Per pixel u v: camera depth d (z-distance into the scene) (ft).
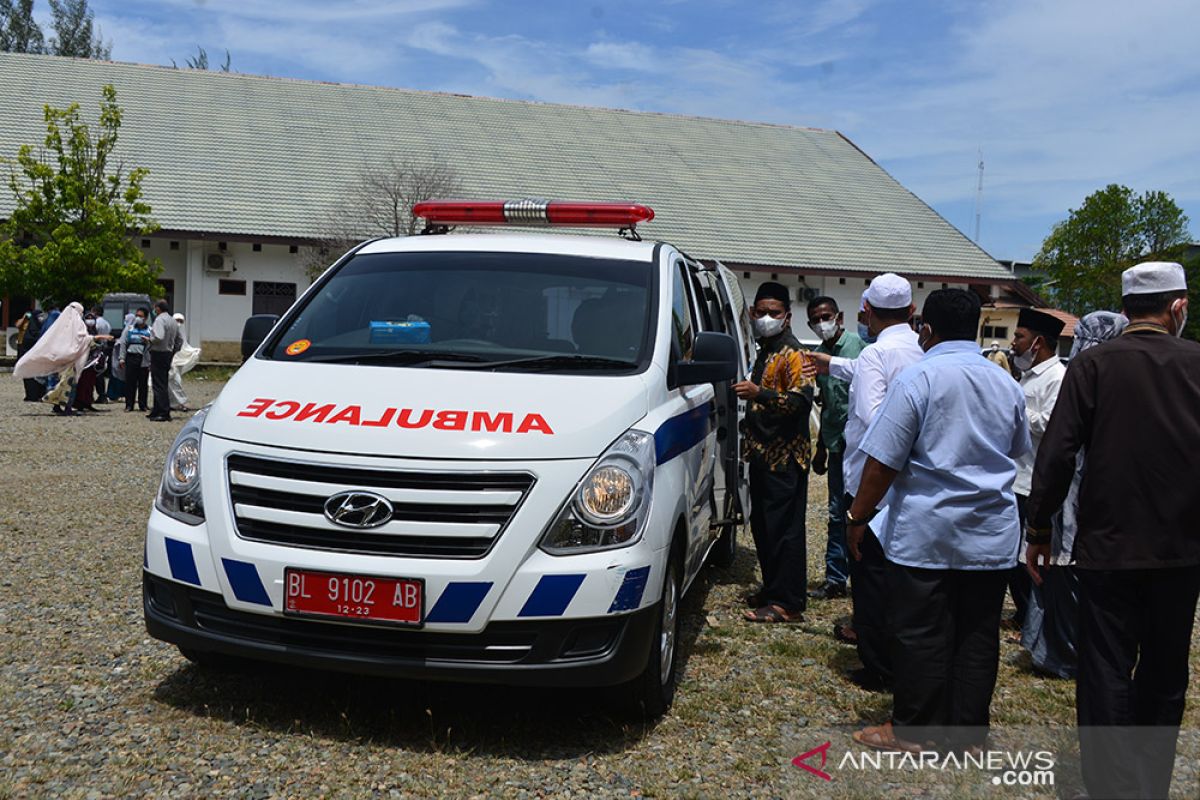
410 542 12.99
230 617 13.53
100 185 96.43
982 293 137.28
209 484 13.80
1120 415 11.82
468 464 13.07
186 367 60.54
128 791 11.82
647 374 15.34
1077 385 12.15
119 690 15.06
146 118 121.49
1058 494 12.36
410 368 15.20
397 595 12.81
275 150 120.88
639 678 14.12
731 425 20.75
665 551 13.98
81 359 55.98
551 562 12.94
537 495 13.05
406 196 107.45
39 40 202.90
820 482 43.29
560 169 131.64
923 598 13.32
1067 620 17.83
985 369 13.30
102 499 30.73
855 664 18.01
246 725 13.89
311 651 13.16
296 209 110.93
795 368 19.84
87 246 91.45
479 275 17.40
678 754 13.69
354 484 13.15
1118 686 11.85
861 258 130.11
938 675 13.37
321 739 13.58
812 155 158.92
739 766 13.32
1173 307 12.29
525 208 20.21
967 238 144.97
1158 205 213.46
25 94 120.06
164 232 103.40
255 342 17.11
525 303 16.70
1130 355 11.92
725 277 24.57
